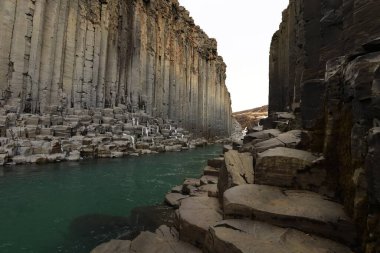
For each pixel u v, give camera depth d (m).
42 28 23.33
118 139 26.34
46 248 6.75
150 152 28.48
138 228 8.05
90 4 30.48
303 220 4.50
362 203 3.93
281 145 7.57
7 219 8.59
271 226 4.70
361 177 3.93
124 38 37.19
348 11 5.59
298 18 13.66
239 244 4.11
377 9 4.64
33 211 9.41
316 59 8.65
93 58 30.58
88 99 29.42
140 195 12.11
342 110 4.96
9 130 17.81
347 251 3.92
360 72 3.92
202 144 47.41
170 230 6.56
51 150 18.83
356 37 5.06
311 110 6.82
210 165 13.25
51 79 24.61
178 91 52.06
